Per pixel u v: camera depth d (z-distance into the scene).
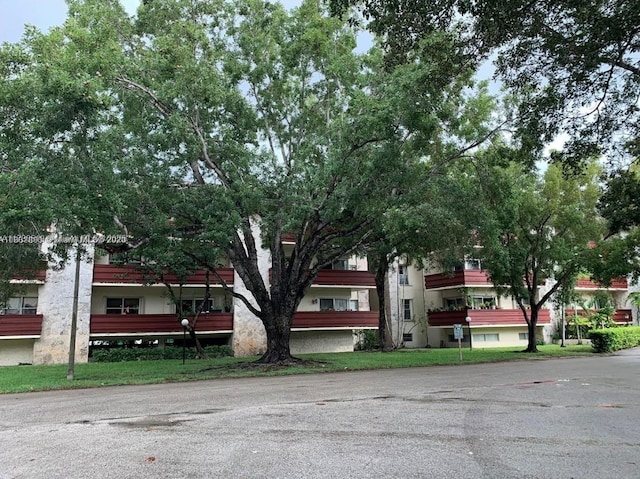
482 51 10.75
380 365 19.97
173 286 28.91
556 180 25.66
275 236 20.61
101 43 14.79
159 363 23.16
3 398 12.80
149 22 18.08
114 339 27.70
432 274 38.50
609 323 37.47
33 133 13.01
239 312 29.53
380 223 18.09
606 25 9.27
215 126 17.66
